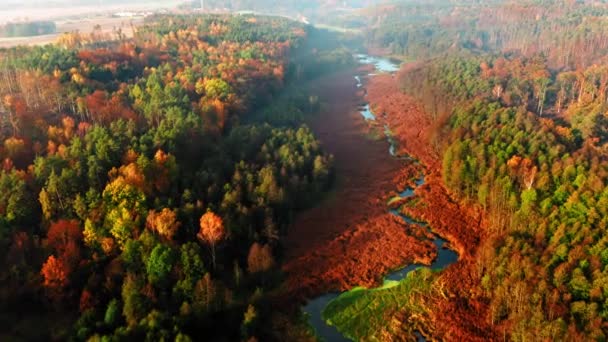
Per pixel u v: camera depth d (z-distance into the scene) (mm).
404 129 170750
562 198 94438
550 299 70875
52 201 84875
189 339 63031
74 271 75750
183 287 73312
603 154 114062
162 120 116688
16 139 100062
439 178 131125
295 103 186375
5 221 81188
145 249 78375
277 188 105375
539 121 135250
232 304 79125
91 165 91688
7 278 74188
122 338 63156
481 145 117750
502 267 79688
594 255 76188
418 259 96000
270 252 91500
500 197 99250
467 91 174750
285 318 79938
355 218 112312
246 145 124188
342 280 89938
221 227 83312
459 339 74750
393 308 82750
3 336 68312
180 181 99562
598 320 66625
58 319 72125
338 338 76438
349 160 148250
